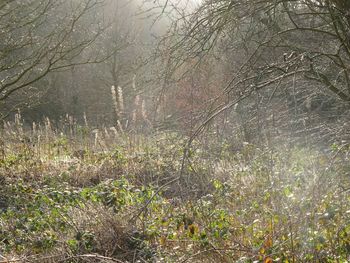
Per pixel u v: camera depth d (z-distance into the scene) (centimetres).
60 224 671
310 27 760
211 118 568
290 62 621
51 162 1159
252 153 895
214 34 675
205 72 646
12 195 916
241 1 658
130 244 636
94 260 593
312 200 520
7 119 1834
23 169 1112
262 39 692
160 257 590
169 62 642
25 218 741
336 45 781
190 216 647
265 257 504
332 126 700
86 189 738
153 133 1030
